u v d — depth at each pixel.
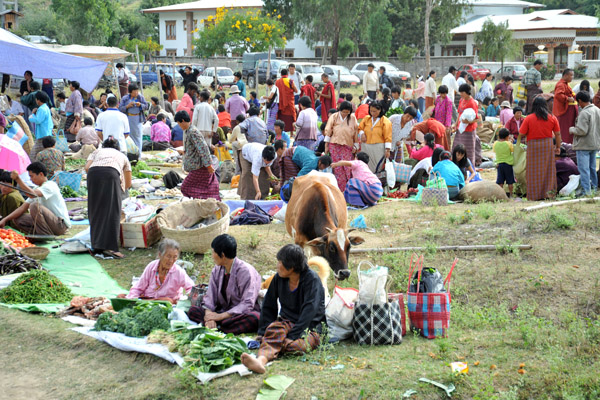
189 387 5.23
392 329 5.97
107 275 8.23
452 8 43.72
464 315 6.68
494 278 7.59
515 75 39.88
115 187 8.75
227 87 36.56
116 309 6.72
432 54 58.00
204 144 10.01
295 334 5.82
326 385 5.12
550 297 7.02
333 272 7.55
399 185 12.70
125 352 5.93
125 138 13.34
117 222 8.82
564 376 5.21
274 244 9.05
